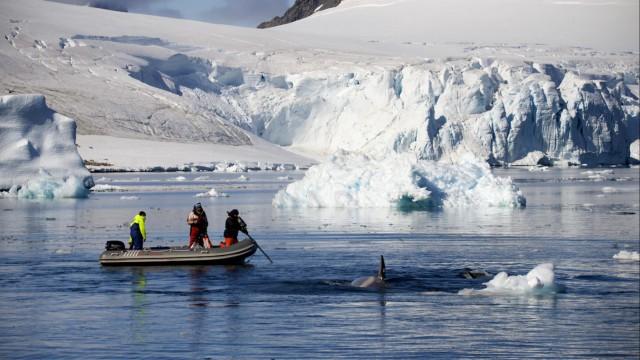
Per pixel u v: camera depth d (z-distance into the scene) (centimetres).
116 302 3888
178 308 3753
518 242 6328
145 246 6144
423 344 3161
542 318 3609
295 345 3119
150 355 2972
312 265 5044
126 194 13412
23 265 5041
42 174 12656
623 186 15425
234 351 3031
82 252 5669
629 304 3903
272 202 10769
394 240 6444
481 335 3303
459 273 4703
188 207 10369
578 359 2998
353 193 10044
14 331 3309
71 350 3030
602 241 6412
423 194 9688
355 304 3866
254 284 4359
